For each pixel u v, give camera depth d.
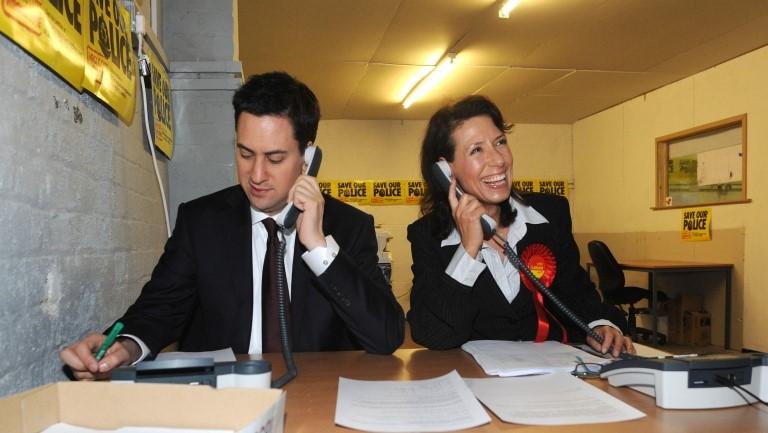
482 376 1.03
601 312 1.49
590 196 6.97
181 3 2.27
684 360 0.82
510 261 1.50
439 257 1.53
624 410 0.79
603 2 3.61
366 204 7.11
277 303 1.31
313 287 1.38
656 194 5.67
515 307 1.54
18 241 0.86
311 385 0.97
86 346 0.93
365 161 7.12
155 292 1.28
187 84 2.17
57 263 1.01
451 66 4.87
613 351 1.20
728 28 4.04
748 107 4.56
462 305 1.31
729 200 4.80
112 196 1.35
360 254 1.41
